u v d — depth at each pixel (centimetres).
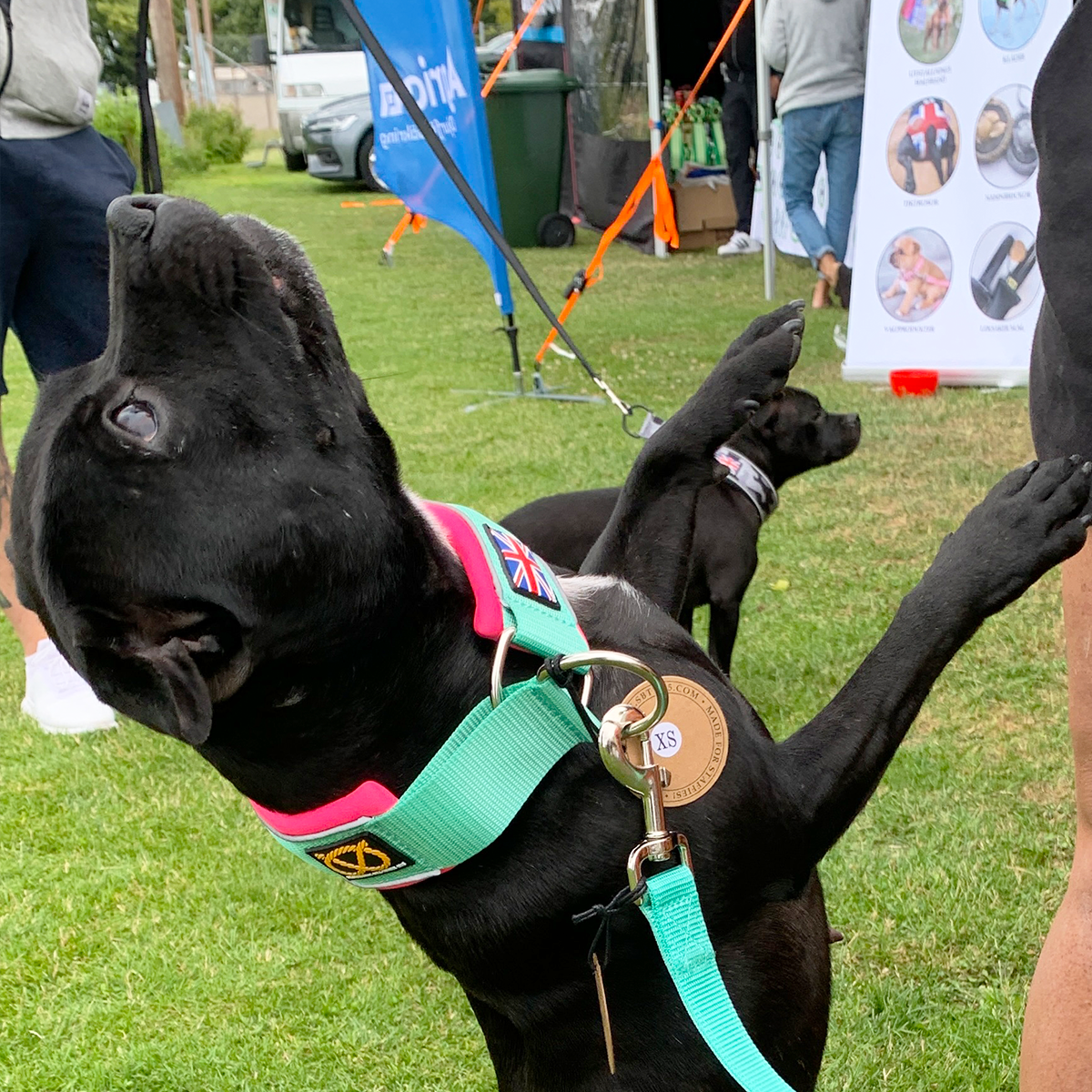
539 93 1242
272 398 155
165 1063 261
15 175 367
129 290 151
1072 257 175
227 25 4794
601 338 852
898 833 306
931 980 258
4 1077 261
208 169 2286
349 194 1761
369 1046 262
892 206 664
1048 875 282
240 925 301
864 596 436
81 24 387
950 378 669
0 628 491
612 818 161
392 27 690
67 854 333
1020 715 351
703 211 1232
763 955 171
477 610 161
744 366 205
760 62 872
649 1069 169
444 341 877
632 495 206
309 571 152
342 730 158
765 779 168
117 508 146
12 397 805
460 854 157
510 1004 172
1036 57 611
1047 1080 182
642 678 167
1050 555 180
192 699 142
